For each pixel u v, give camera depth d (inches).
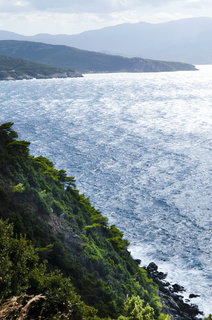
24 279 1052.5
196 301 2509.8
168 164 5693.9
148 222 3668.8
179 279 2755.9
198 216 3767.2
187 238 3331.7
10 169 2228.1
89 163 5762.8
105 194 4424.2
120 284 2117.4
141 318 1716.3
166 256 3056.1
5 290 942.4
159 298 2456.9
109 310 1755.7
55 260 1806.1
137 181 4881.9
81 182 4849.9
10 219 1765.5
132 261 2815.0
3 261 1013.2
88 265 2007.9
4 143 2583.7
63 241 2016.5
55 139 7578.7
